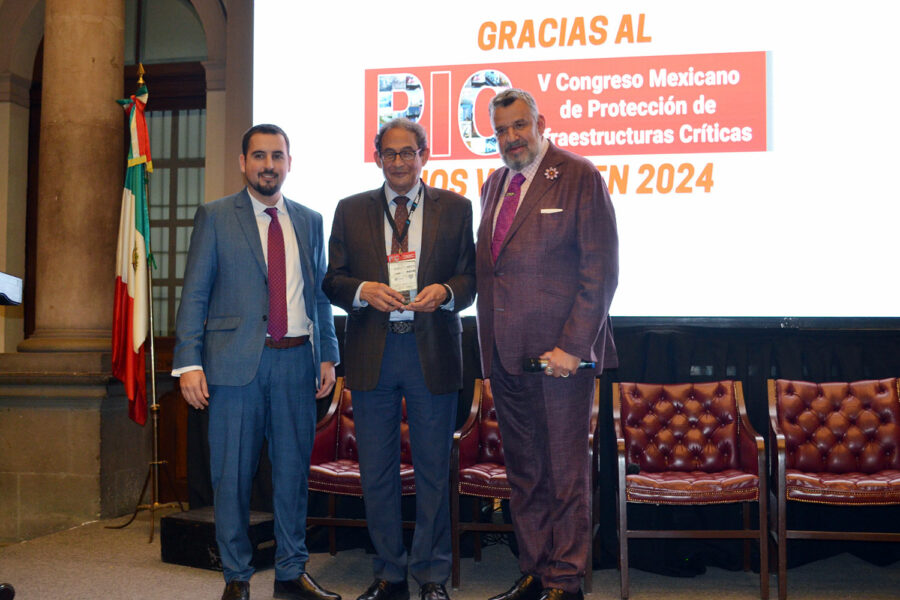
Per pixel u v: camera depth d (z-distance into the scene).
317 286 2.94
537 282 2.53
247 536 2.71
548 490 2.66
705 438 3.29
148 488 4.63
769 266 3.46
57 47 4.45
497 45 3.78
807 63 3.46
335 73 3.92
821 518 3.39
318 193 3.90
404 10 3.87
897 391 3.21
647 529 3.34
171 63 5.51
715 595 2.95
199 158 5.53
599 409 3.41
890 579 3.17
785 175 3.45
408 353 2.61
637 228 3.56
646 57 3.62
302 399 2.75
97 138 4.45
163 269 5.55
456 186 3.79
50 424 4.30
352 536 3.65
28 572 3.19
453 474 3.06
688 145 3.55
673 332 3.51
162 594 2.89
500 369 2.62
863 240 3.38
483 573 3.29
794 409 3.25
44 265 4.48
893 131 3.37
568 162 2.60
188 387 2.61
